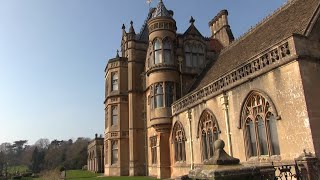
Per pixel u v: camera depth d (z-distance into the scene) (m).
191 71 31.14
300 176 10.45
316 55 13.84
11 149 150.88
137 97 36.50
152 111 28.50
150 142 33.03
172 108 27.12
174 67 28.92
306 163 10.83
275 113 14.41
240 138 17.20
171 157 27.06
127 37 38.91
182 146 25.17
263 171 6.87
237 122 17.45
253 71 16.25
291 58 13.49
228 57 24.36
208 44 34.72
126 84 39.06
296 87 13.27
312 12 15.50
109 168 37.50
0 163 91.25
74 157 98.25
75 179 34.66
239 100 17.36
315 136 12.42
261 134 15.88
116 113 38.66
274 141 14.85
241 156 17.02
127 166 36.88
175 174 25.92
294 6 19.08
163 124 27.36
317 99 13.12
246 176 6.11
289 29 16.41
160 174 27.05
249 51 20.00
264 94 15.20
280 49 14.32
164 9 31.45
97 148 60.91
